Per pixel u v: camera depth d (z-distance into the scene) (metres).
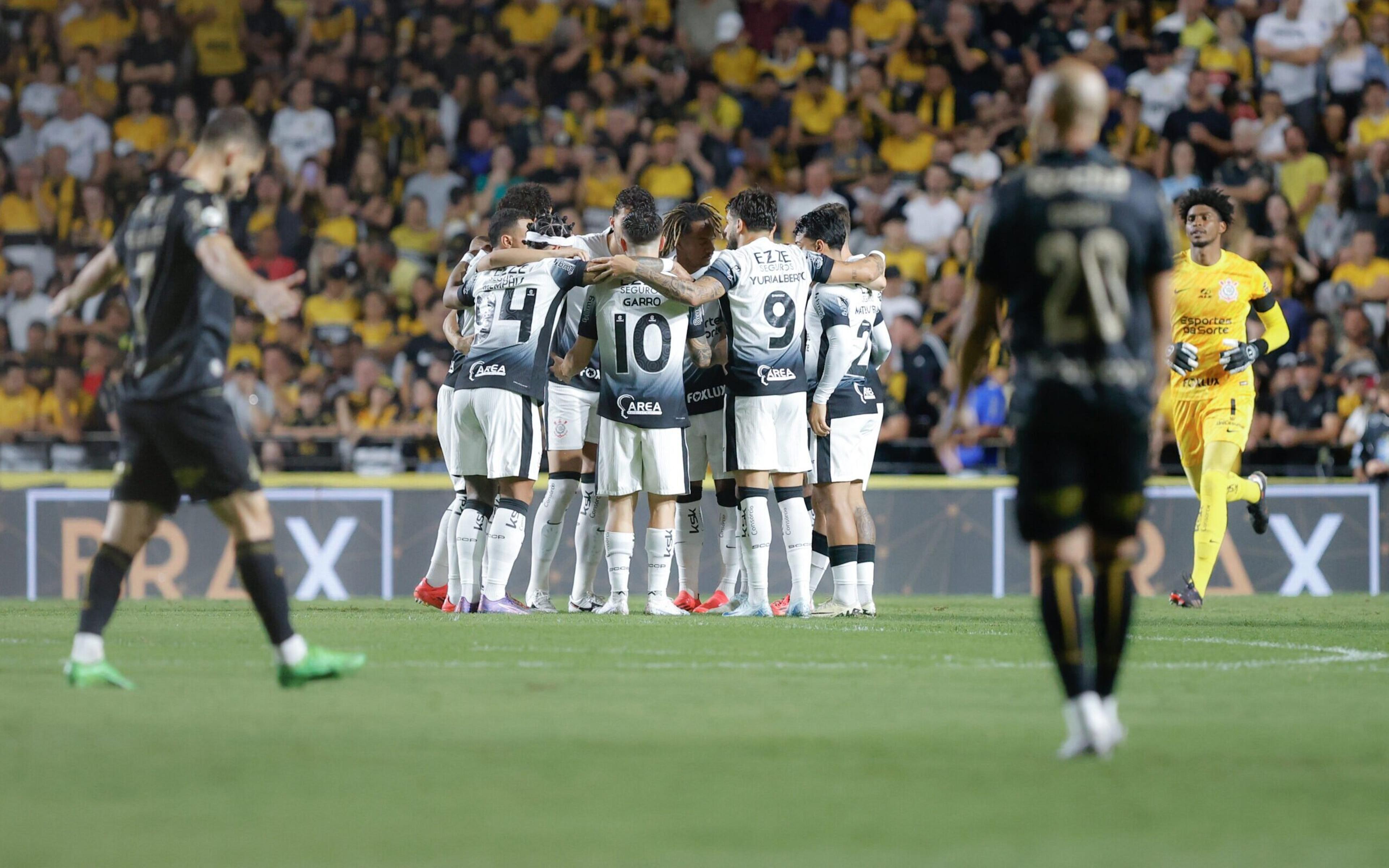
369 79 68.62
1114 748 15.46
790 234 62.81
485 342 35.62
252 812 12.34
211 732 16.27
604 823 11.98
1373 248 61.31
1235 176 63.31
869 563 37.88
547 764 14.52
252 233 64.19
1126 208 15.04
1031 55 69.31
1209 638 30.11
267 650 25.80
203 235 19.16
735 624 33.28
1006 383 55.91
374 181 65.38
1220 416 38.72
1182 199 37.88
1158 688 21.16
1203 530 39.84
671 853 10.96
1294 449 56.44
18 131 68.94
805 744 15.73
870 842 11.38
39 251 65.31
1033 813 12.41
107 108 69.06
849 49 70.25
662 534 36.91
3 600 50.47
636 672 22.58
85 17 70.38
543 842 11.32
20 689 19.91
